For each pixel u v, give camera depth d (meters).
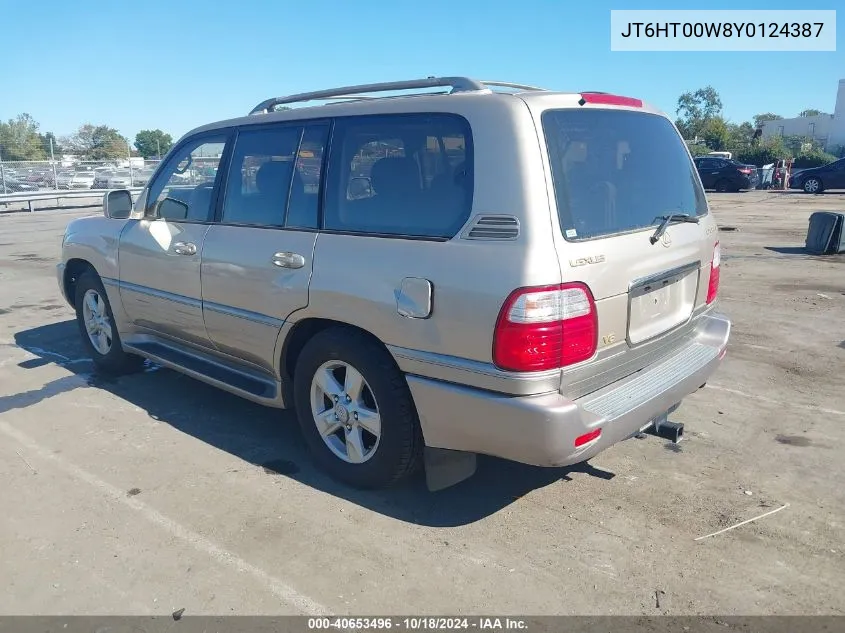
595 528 3.43
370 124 3.61
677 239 3.69
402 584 3.01
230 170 4.37
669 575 3.06
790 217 17.95
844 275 9.70
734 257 11.38
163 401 5.17
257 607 2.87
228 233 4.25
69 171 29.83
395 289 3.30
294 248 3.79
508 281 2.92
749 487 3.82
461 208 3.17
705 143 56.72
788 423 4.68
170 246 4.65
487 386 3.04
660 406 3.43
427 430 3.34
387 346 3.38
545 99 3.21
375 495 3.77
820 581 3.01
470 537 3.37
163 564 3.16
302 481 3.93
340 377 3.85
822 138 66.62
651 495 3.74
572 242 3.03
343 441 3.89
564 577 3.05
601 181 3.32
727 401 5.08
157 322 5.00
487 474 4.00
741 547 3.26
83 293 5.81
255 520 3.52
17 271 11.20
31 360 6.25
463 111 3.24
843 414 4.82
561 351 2.97
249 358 4.27
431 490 3.55
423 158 3.36
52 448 4.37
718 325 4.21
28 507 3.65
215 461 4.18
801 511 3.57
